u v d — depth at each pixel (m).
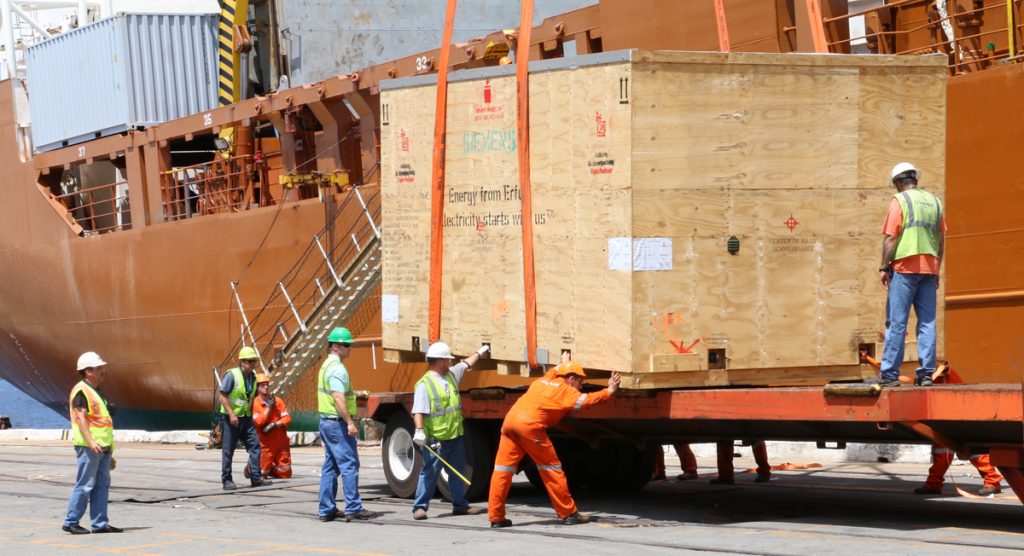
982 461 19.34
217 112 42.94
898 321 15.56
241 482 25.52
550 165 17.34
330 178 39.00
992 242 25.08
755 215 16.50
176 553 15.52
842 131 16.91
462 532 16.69
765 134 16.55
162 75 46.81
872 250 17.08
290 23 44.62
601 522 17.38
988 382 25.28
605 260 16.34
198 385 45.03
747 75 16.48
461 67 36.12
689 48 29.97
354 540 16.27
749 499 20.02
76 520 17.69
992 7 25.08
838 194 16.89
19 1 59.84
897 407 14.52
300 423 40.12
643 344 15.98
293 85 44.84
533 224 17.67
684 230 16.19
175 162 49.94
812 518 17.31
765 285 16.53
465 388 35.88
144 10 64.19
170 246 44.75
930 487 19.81
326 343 36.47
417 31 45.78
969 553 13.54
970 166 25.38
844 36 28.06
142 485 25.20
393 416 21.48
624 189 16.02
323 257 38.88
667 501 20.05
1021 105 24.44
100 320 48.50
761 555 13.76
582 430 19.33
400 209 20.64
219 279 42.94
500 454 17.09
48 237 50.47
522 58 17.77
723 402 15.96
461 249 19.20
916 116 17.28
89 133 48.25
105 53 46.59
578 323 16.83
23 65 61.72
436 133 19.50
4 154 52.56
